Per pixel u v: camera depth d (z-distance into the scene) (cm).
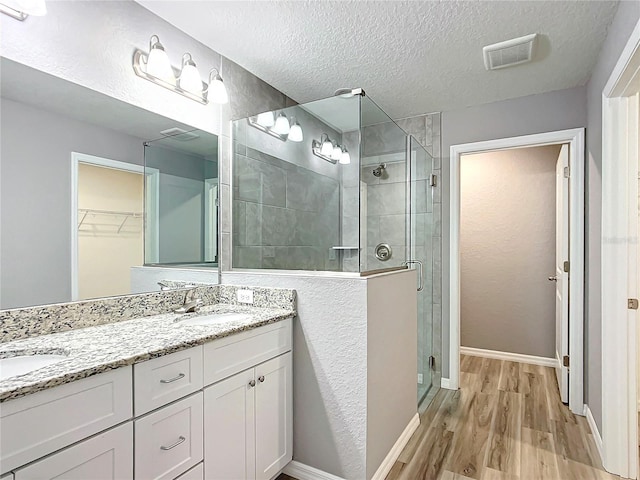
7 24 129
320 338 177
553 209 355
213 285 212
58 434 94
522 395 286
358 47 208
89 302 152
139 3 173
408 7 171
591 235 235
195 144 204
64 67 146
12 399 85
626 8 157
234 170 230
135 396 113
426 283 294
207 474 137
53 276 141
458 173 303
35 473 89
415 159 261
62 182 145
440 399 280
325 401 175
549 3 168
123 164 168
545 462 196
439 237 310
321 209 193
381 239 204
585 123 254
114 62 164
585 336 251
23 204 133
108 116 162
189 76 188
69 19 147
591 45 203
